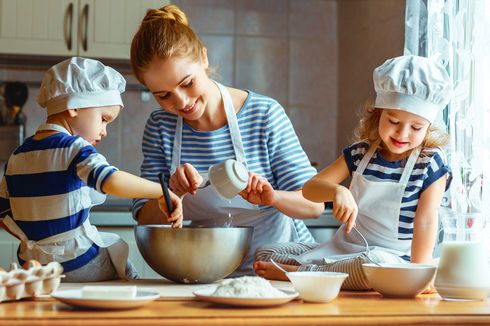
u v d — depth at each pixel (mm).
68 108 1611
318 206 1932
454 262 1394
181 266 1517
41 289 1261
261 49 3688
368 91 3312
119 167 3535
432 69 1657
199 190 1979
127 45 3172
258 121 1987
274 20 3705
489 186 2092
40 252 1582
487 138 2111
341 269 1543
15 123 3260
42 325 1045
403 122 1667
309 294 1298
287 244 1901
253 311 1166
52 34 3137
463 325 1159
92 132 1651
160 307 1199
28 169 1578
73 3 3145
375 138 1820
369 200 1774
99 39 3162
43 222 1574
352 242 1817
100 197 1720
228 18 3664
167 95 1735
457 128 2219
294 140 2033
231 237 1520
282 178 1986
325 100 3734
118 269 1652
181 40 1681
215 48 3646
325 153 3729
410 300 1381
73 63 1615
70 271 1588
